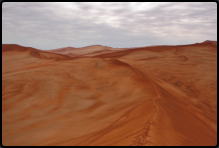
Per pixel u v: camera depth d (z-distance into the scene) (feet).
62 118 47.06
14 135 36.83
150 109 39.17
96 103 59.47
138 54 221.05
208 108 61.87
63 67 116.67
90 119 44.65
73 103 59.57
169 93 66.85
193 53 219.61
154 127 25.89
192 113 48.34
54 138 33.99
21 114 50.31
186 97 71.05
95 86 79.15
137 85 76.89
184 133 28.12
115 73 101.91
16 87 73.92
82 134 33.88
